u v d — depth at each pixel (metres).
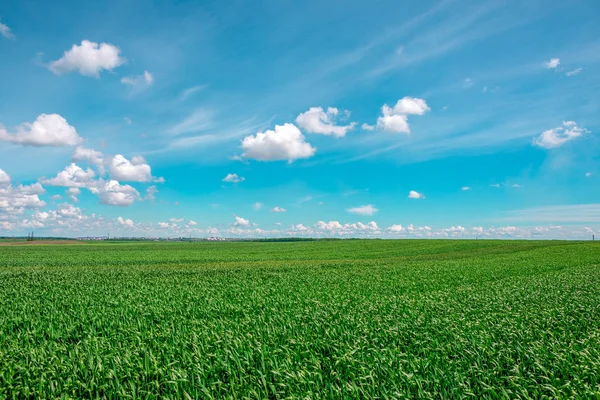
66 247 91.25
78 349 9.33
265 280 27.05
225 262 48.03
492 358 8.41
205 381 7.38
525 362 8.23
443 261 45.81
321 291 20.88
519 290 20.23
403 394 6.52
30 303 16.88
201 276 29.98
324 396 6.56
